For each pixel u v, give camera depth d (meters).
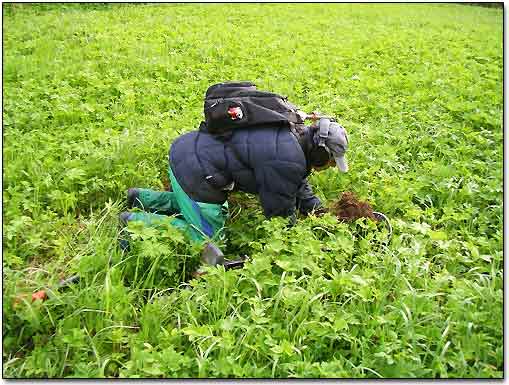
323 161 2.21
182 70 4.30
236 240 2.29
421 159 3.07
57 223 2.33
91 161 2.70
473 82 4.50
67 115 3.28
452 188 2.68
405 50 5.55
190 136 2.28
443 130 3.34
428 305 1.89
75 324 1.80
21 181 2.55
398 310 1.85
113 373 1.72
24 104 3.40
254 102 2.18
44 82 3.79
